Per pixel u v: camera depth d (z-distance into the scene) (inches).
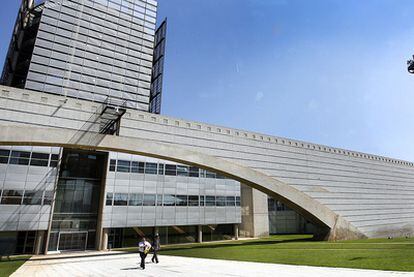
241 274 492.1
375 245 971.9
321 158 1673.2
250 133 1428.4
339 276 424.5
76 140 989.8
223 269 573.3
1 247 1337.4
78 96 2084.2
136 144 1092.5
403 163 2373.3
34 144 949.8
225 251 1041.5
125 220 1632.6
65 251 1494.8
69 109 1112.8
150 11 2755.9
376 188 1961.1
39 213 1400.1
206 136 1310.3
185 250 1217.4
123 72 2369.6
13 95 1040.2
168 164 1878.7
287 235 2397.9
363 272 450.9
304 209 1429.6
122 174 1681.8
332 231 1476.4
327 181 1637.6
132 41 2514.8
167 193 1830.7
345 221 1563.7
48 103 1085.1
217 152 1296.8
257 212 2361.0
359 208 1749.5
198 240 1950.1
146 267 690.8
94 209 1641.2
